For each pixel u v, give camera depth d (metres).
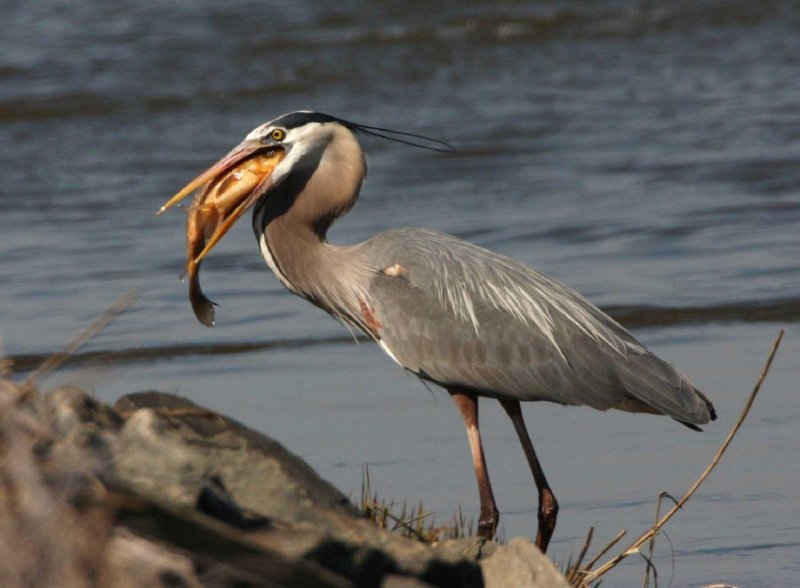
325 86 31.89
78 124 28.83
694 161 24.78
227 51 34.16
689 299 17.14
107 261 19.52
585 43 35.78
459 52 34.84
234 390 14.16
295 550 6.09
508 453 12.32
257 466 6.81
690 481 11.48
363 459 11.98
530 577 6.57
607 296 17.33
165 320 16.80
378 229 20.69
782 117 27.81
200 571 5.43
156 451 6.34
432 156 26.03
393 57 34.16
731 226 20.62
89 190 23.86
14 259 19.69
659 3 38.78
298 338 16.22
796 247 19.38
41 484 5.12
